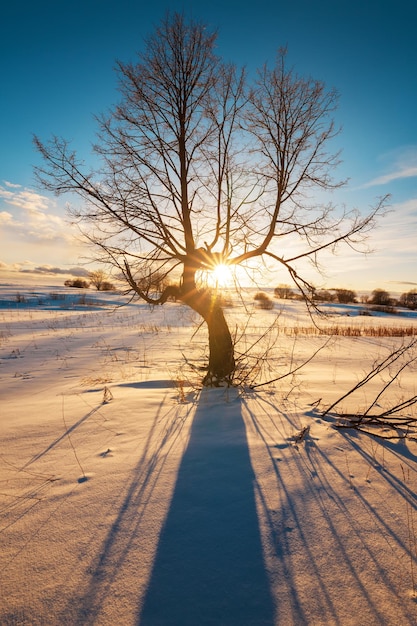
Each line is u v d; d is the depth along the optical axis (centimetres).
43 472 281
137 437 349
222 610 154
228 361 569
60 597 163
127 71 511
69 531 209
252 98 514
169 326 1717
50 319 2091
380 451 311
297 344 1261
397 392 533
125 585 168
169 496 242
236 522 213
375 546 193
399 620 149
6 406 481
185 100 531
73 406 461
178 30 505
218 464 287
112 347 1107
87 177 501
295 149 521
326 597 160
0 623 150
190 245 560
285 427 367
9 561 185
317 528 207
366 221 505
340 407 439
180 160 546
